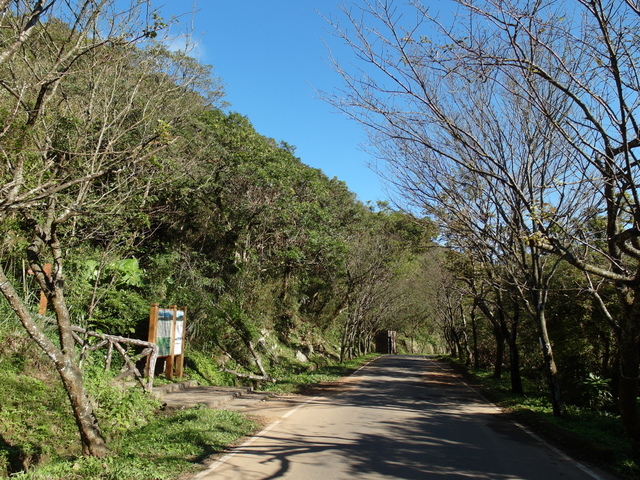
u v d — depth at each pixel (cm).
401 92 898
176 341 1522
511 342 1762
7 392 862
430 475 696
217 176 2109
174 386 1396
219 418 1027
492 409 1405
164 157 1280
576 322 1521
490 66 814
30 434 778
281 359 2462
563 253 762
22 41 613
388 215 3500
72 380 708
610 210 802
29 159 723
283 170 2281
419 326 6438
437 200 1216
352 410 1293
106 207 945
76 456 724
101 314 1265
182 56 1042
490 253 1373
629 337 800
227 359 1947
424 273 3884
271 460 759
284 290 2869
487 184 1176
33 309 1129
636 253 714
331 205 2873
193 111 1656
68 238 923
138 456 728
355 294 3431
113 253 1153
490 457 813
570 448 891
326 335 3944
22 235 1106
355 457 789
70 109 911
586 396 1446
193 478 659
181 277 1917
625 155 683
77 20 679
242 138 2198
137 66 975
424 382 2212
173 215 1964
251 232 2262
